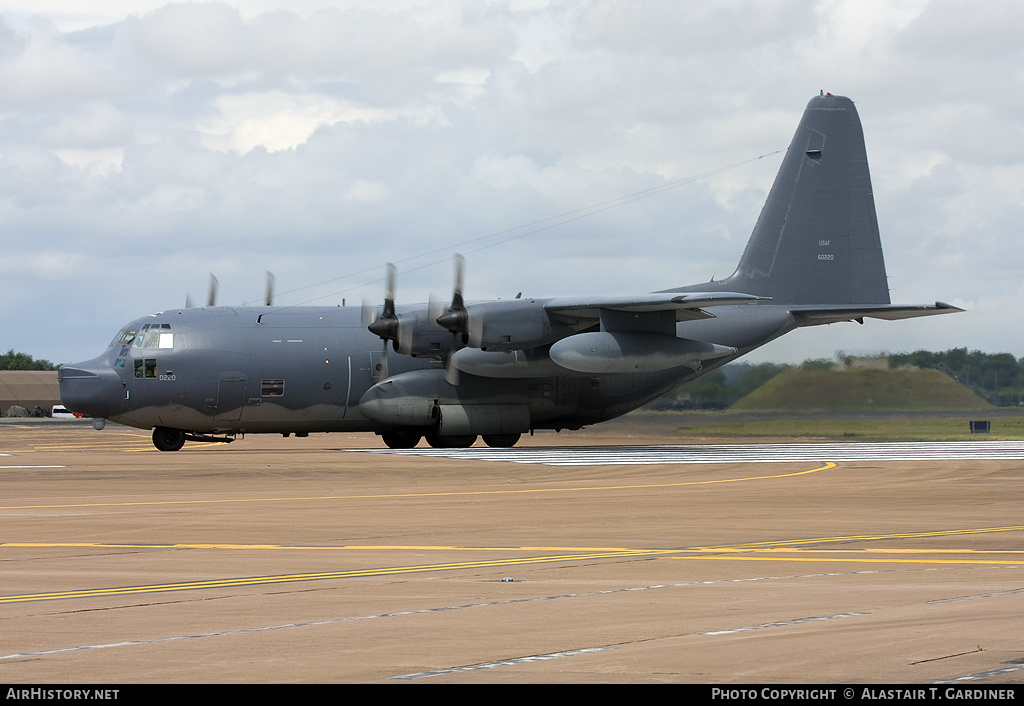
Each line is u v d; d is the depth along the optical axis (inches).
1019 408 4315.9
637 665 690.2
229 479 2228.1
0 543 1289.4
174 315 3169.3
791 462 2723.9
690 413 4242.1
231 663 703.1
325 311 3316.9
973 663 686.5
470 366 3132.4
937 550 1214.3
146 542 1296.8
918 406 4254.4
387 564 1120.8
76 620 839.7
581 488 2038.6
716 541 1296.8
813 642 746.8
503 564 1119.0
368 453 3070.9
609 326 3043.8
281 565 1116.5
